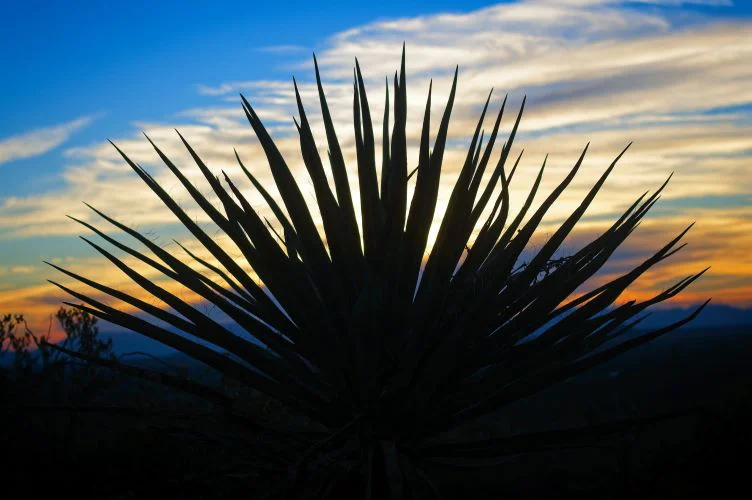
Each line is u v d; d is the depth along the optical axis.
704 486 5.38
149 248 2.86
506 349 2.83
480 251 3.00
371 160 3.08
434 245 2.87
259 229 2.76
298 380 3.04
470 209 2.95
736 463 5.46
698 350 20.66
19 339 5.39
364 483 2.50
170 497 3.68
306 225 2.82
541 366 2.73
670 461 5.77
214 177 2.80
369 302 2.51
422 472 2.45
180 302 2.80
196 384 2.77
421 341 2.66
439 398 2.87
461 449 2.74
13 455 4.15
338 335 2.77
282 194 2.84
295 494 2.30
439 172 3.00
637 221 2.98
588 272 2.83
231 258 2.84
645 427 2.72
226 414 2.72
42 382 4.81
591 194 2.83
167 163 2.82
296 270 2.90
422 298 2.73
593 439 2.68
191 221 2.80
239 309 2.80
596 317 2.78
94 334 5.40
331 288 2.79
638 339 2.66
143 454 4.01
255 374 2.80
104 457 4.25
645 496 5.37
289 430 2.86
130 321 2.75
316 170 2.87
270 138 2.86
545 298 2.79
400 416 2.71
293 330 2.87
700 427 5.97
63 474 4.11
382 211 3.12
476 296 2.82
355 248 2.87
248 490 2.84
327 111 3.18
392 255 2.79
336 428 2.88
